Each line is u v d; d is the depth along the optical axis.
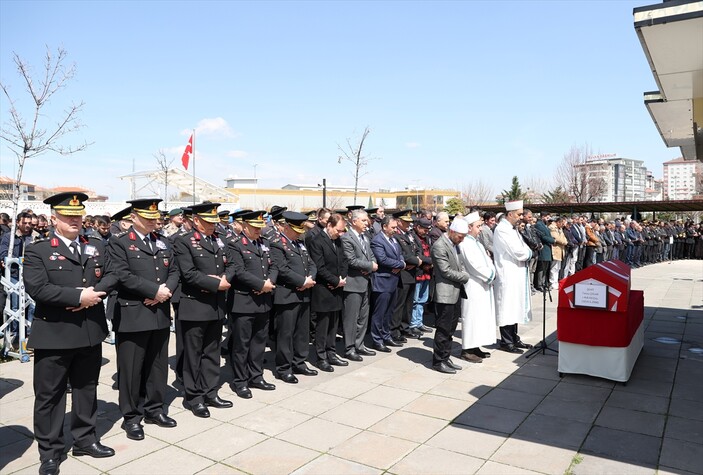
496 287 7.41
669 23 4.58
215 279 5.09
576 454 4.12
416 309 8.52
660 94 7.65
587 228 16.06
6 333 7.09
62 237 4.15
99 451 4.16
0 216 8.63
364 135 26.34
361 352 7.16
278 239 6.11
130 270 4.57
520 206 7.41
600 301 5.82
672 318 9.56
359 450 4.23
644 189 120.00
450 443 4.35
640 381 5.95
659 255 22.23
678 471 3.83
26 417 5.03
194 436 4.55
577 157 44.03
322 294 6.42
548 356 7.09
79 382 4.18
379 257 7.20
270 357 7.19
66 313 4.03
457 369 6.45
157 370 4.81
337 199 56.25
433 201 62.50
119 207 25.06
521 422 4.79
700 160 9.22
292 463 4.01
